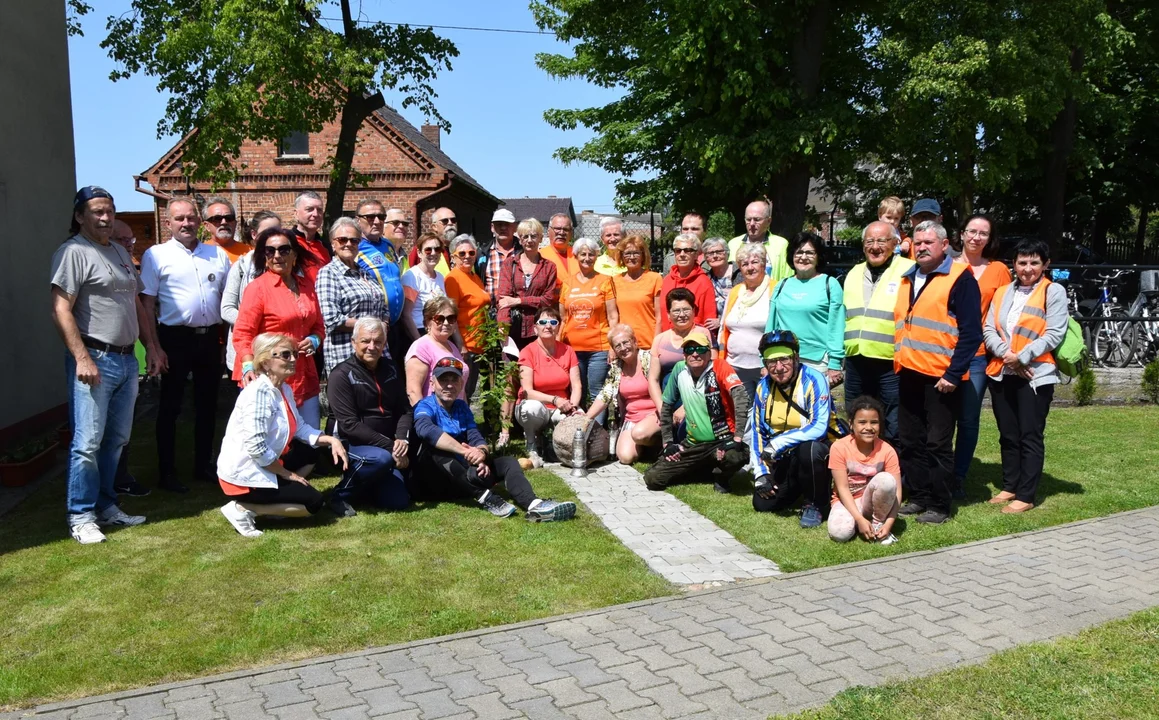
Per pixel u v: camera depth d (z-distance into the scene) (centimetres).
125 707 323
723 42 1325
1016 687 328
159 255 609
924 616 404
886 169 1975
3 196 730
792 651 367
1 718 315
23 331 762
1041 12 1434
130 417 542
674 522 561
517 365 712
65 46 881
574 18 1689
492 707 320
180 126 1493
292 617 402
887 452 527
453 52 1631
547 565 474
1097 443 785
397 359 690
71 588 435
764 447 575
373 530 533
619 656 363
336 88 1523
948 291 545
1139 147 2131
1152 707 312
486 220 3538
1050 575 460
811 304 609
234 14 1295
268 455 522
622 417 732
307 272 621
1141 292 1107
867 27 1664
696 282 727
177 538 514
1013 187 2223
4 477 629
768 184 1603
